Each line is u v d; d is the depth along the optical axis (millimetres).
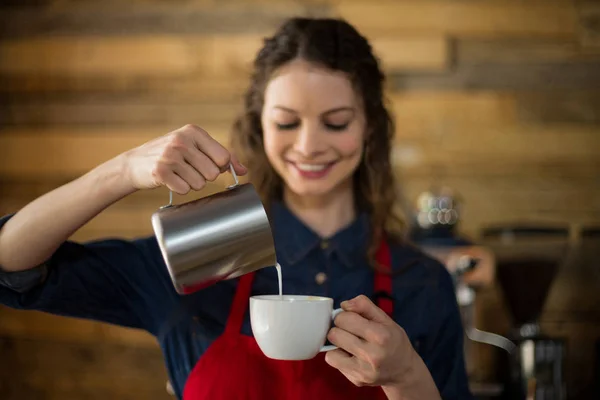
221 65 2904
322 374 1268
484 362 2723
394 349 1046
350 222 1416
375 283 1366
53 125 2975
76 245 1288
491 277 2312
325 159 1248
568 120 2824
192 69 2914
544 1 2830
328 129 1248
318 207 1400
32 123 2984
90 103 2961
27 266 1171
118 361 2902
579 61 2824
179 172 1050
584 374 2770
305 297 1112
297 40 1262
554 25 2828
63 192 1138
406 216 2551
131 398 2896
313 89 1222
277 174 1434
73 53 2961
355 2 2859
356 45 1294
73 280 1261
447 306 1369
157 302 1336
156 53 2928
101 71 2951
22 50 2980
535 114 2832
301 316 1038
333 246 1374
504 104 2840
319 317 1052
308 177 1264
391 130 1449
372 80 1319
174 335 1327
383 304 1333
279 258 1372
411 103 2857
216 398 1264
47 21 2967
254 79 1364
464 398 1343
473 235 2834
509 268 2332
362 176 1438
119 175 1103
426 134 2852
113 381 2902
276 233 1390
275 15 2881
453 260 2303
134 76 2941
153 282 1338
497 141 2840
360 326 1050
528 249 2357
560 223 2816
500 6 2838
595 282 2779
